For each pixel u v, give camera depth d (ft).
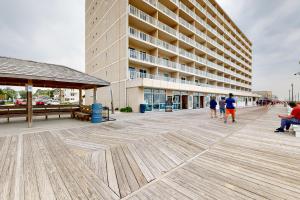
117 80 63.52
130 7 58.39
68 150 14.74
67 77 29.53
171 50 73.61
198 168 11.25
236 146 16.62
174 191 8.38
